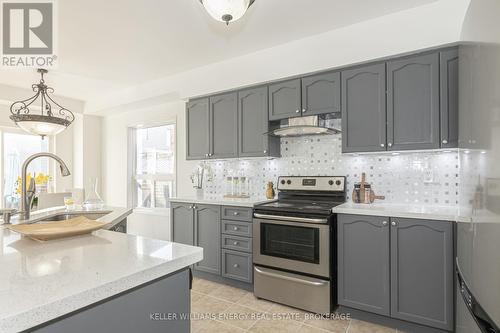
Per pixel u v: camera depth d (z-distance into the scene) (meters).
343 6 2.21
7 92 3.98
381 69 2.39
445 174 2.39
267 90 3.00
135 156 4.90
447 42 2.10
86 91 4.38
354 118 2.50
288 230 2.53
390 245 2.12
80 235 1.38
